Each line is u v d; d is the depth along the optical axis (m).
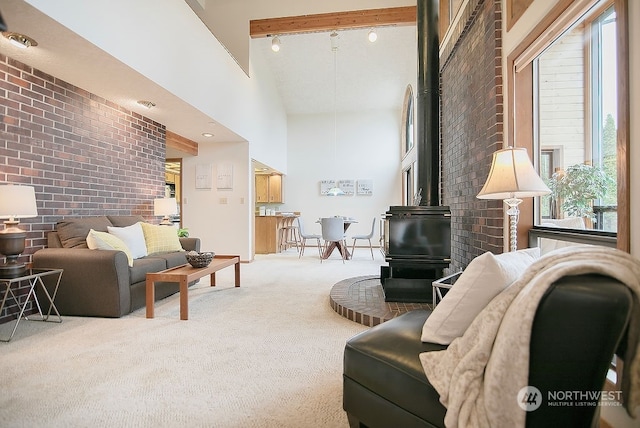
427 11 3.39
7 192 2.38
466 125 3.70
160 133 5.03
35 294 2.87
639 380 1.00
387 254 3.27
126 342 2.35
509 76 2.70
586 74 2.10
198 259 3.22
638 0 1.39
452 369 1.08
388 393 1.23
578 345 0.88
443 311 1.27
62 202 3.33
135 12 3.11
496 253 2.83
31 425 1.42
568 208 2.32
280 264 6.06
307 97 8.75
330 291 3.77
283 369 1.95
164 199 4.48
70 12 2.40
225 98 5.20
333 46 6.38
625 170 1.44
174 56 3.76
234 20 6.23
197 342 2.35
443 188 4.79
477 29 3.33
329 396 1.66
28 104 2.97
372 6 5.84
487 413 0.96
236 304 3.35
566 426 0.92
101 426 1.42
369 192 9.10
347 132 9.23
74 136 3.47
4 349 2.22
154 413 1.51
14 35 2.48
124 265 2.98
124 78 3.29
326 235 6.50
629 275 0.90
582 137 2.16
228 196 6.35
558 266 0.94
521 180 1.90
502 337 0.96
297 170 9.38
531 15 2.35
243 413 1.51
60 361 2.04
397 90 8.43
